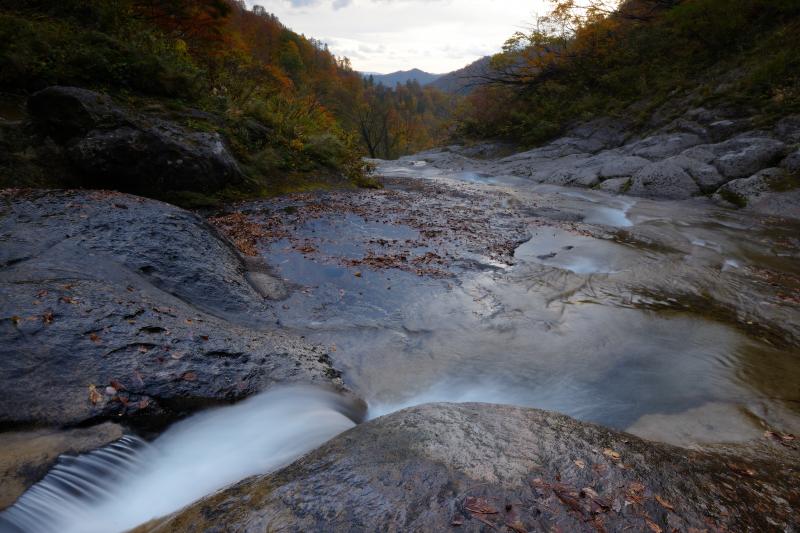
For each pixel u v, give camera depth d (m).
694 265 7.30
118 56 11.35
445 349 4.74
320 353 4.44
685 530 1.81
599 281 6.56
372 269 6.75
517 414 2.72
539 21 28.11
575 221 10.72
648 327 5.18
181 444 2.96
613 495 1.97
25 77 9.88
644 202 13.27
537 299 5.93
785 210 11.19
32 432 2.55
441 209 11.03
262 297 5.52
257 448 3.05
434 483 1.98
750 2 20.05
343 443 2.42
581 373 4.30
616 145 20.58
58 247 4.55
